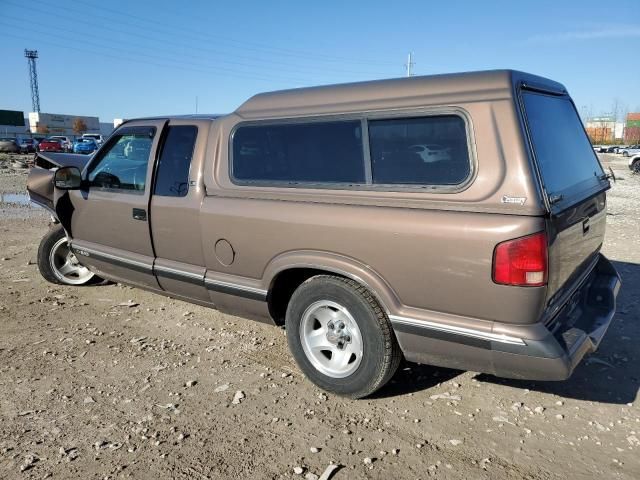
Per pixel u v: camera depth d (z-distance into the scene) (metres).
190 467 2.95
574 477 2.87
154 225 4.60
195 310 5.44
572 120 4.13
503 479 2.86
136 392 3.75
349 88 3.60
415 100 3.26
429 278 3.15
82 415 3.45
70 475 2.87
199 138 4.33
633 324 5.00
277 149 3.86
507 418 3.44
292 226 3.65
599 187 4.11
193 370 4.10
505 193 2.92
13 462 2.97
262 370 4.11
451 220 3.04
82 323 5.07
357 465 2.97
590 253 3.96
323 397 3.70
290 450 3.10
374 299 3.43
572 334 3.27
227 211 4.00
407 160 3.28
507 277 2.89
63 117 86.25
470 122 3.05
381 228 3.27
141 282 4.98
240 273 4.05
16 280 6.41
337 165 3.56
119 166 5.04
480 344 3.04
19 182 19.50
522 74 3.28
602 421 3.41
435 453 3.08
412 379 3.97
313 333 3.79
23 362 4.21
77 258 5.71
